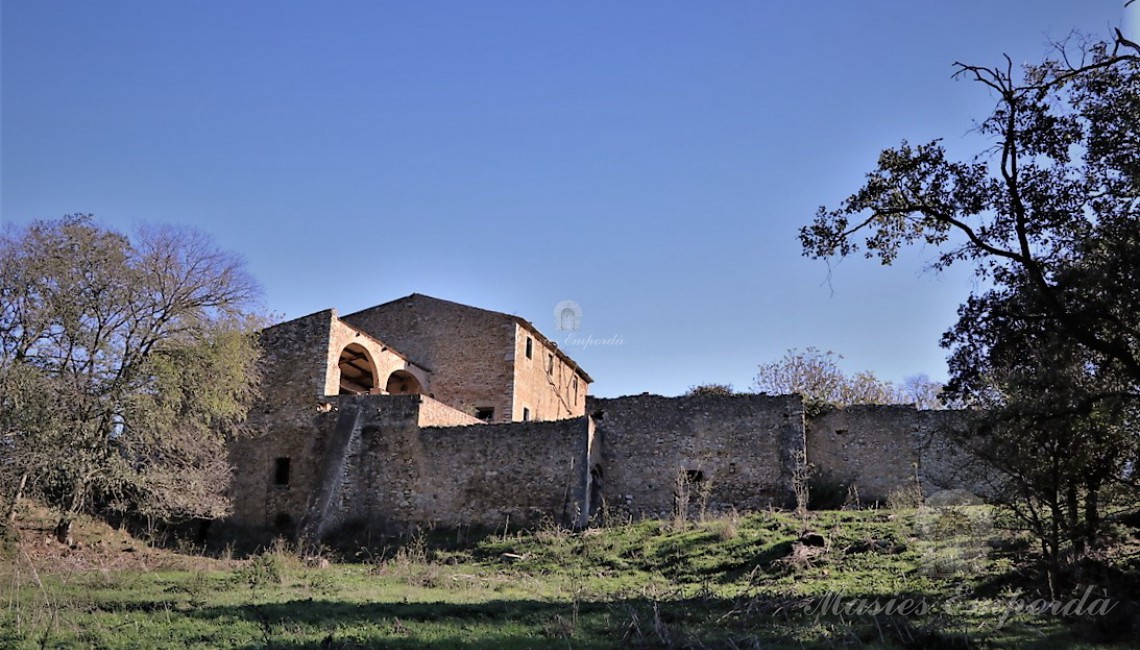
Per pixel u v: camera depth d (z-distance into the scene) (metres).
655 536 30.09
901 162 21.02
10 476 28.75
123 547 31.48
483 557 30.16
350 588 23.16
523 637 17.12
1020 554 22.62
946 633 16.97
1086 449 18.25
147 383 31.52
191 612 19.03
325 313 39.16
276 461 37.69
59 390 29.33
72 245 31.09
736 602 20.20
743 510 35.31
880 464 36.03
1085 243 18.33
